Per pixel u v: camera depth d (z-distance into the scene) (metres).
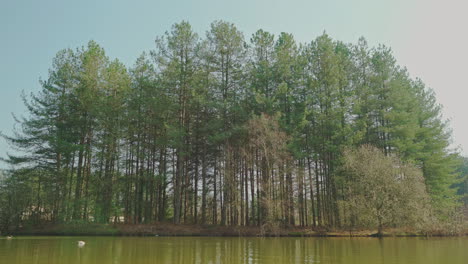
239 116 32.38
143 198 37.03
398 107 33.84
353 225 29.48
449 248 17.72
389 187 25.98
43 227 29.45
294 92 33.50
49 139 31.08
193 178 36.44
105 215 30.31
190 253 14.69
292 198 30.05
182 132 30.97
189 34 34.50
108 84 34.00
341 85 34.22
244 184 34.44
